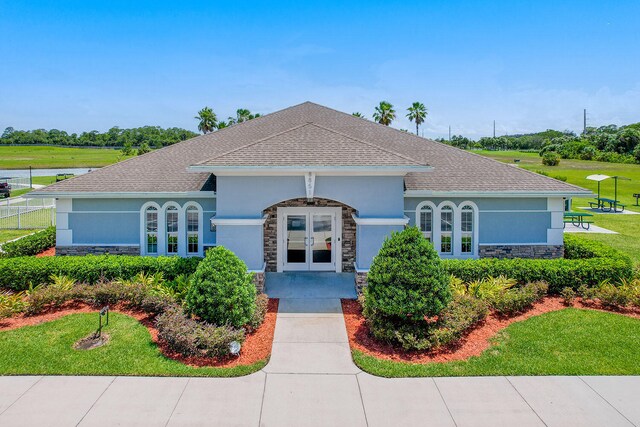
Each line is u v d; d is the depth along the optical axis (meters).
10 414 6.95
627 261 13.50
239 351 9.18
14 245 16.83
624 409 7.21
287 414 7.06
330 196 13.17
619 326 10.52
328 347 9.61
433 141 18.84
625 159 73.19
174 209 15.58
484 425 6.80
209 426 6.74
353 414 7.07
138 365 8.51
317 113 20.41
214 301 9.59
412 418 6.96
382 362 8.77
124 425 6.72
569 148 88.69
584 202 40.00
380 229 13.17
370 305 9.92
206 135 19.02
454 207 15.62
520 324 10.65
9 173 67.94
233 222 12.98
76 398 7.41
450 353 9.18
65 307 11.61
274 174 12.88
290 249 16.03
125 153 105.44
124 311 11.35
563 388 7.84
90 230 15.56
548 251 15.81
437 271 9.60
